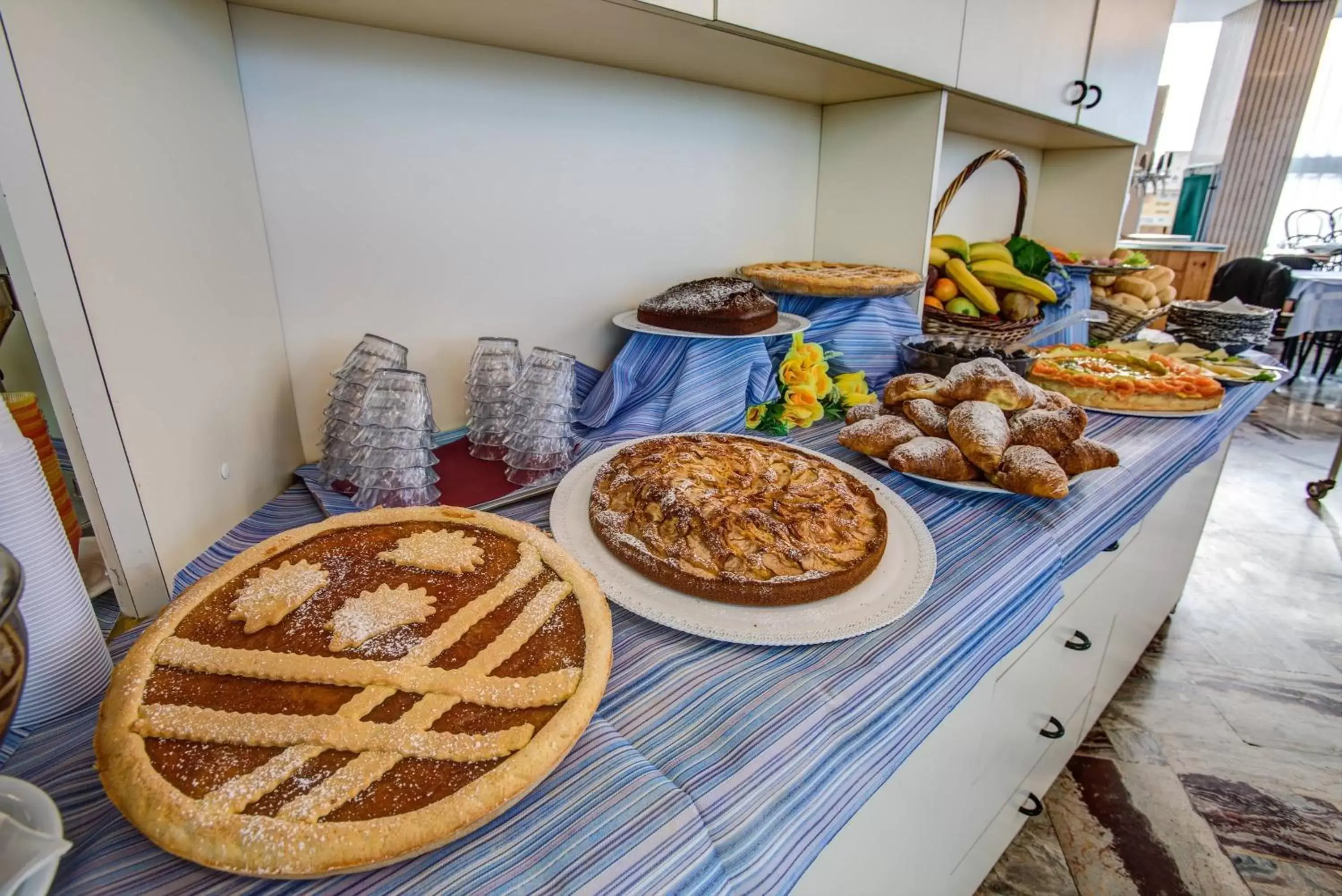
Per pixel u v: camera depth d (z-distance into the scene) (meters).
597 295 1.12
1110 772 1.33
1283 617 1.82
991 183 1.98
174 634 0.44
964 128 1.68
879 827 0.64
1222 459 1.61
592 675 0.43
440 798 0.35
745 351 1.01
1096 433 1.08
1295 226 5.98
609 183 1.07
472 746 0.37
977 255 1.57
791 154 1.35
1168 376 1.22
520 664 0.44
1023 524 0.76
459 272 0.94
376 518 0.59
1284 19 5.39
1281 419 3.44
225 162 0.68
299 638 0.44
